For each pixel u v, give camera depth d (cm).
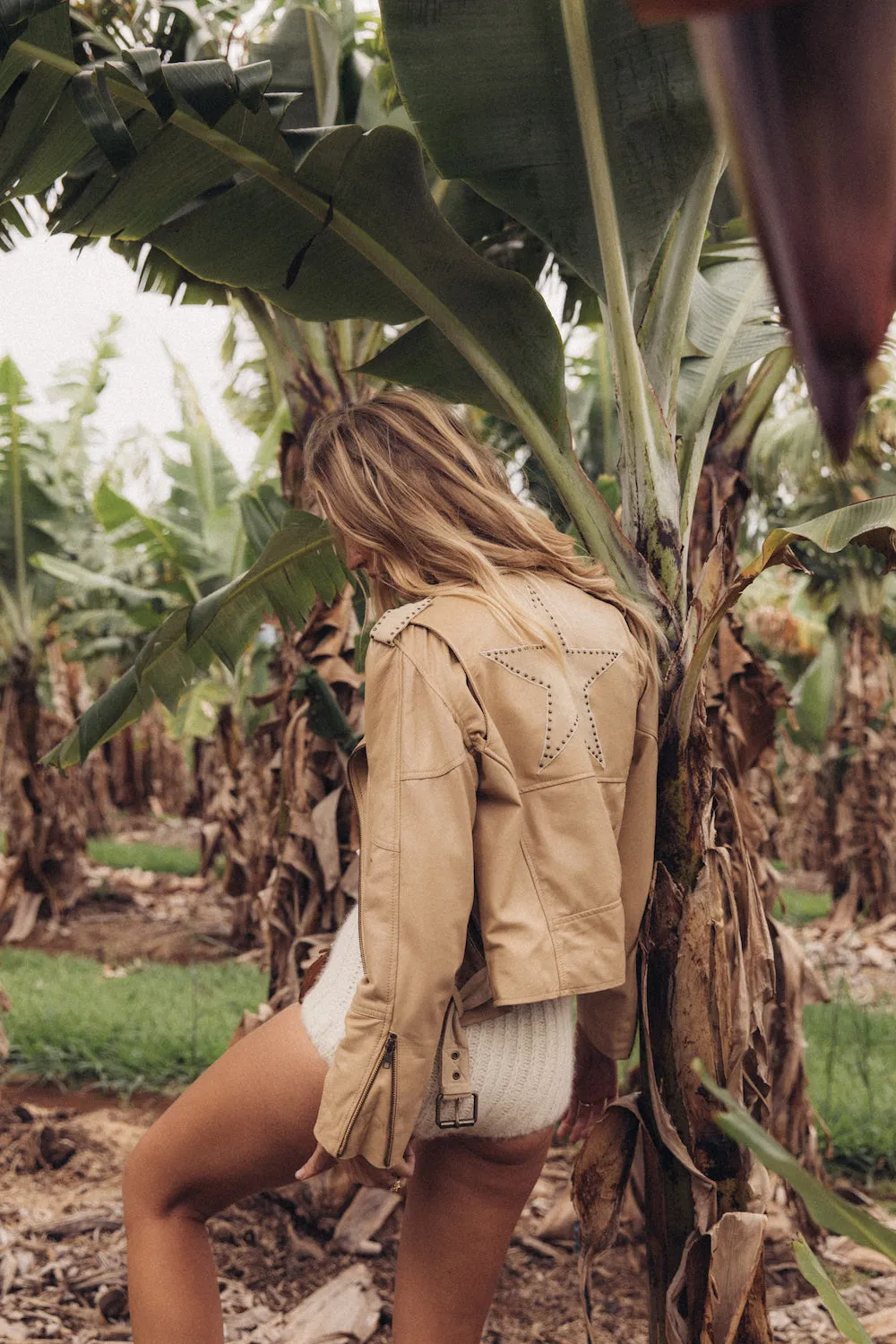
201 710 1030
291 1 304
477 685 153
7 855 902
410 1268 171
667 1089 187
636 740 178
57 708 1187
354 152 176
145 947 805
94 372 949
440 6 165
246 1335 249
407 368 211
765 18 20
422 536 165
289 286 189
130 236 187
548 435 195
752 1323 182
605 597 176
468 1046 154
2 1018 509
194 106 155
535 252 287
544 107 174
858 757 938
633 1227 290
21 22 151
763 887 300
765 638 1182
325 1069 158
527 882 154
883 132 20
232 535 806
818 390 21
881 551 171
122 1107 413
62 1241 290
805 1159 299
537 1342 256
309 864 320
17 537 885
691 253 192
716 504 290
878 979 715
